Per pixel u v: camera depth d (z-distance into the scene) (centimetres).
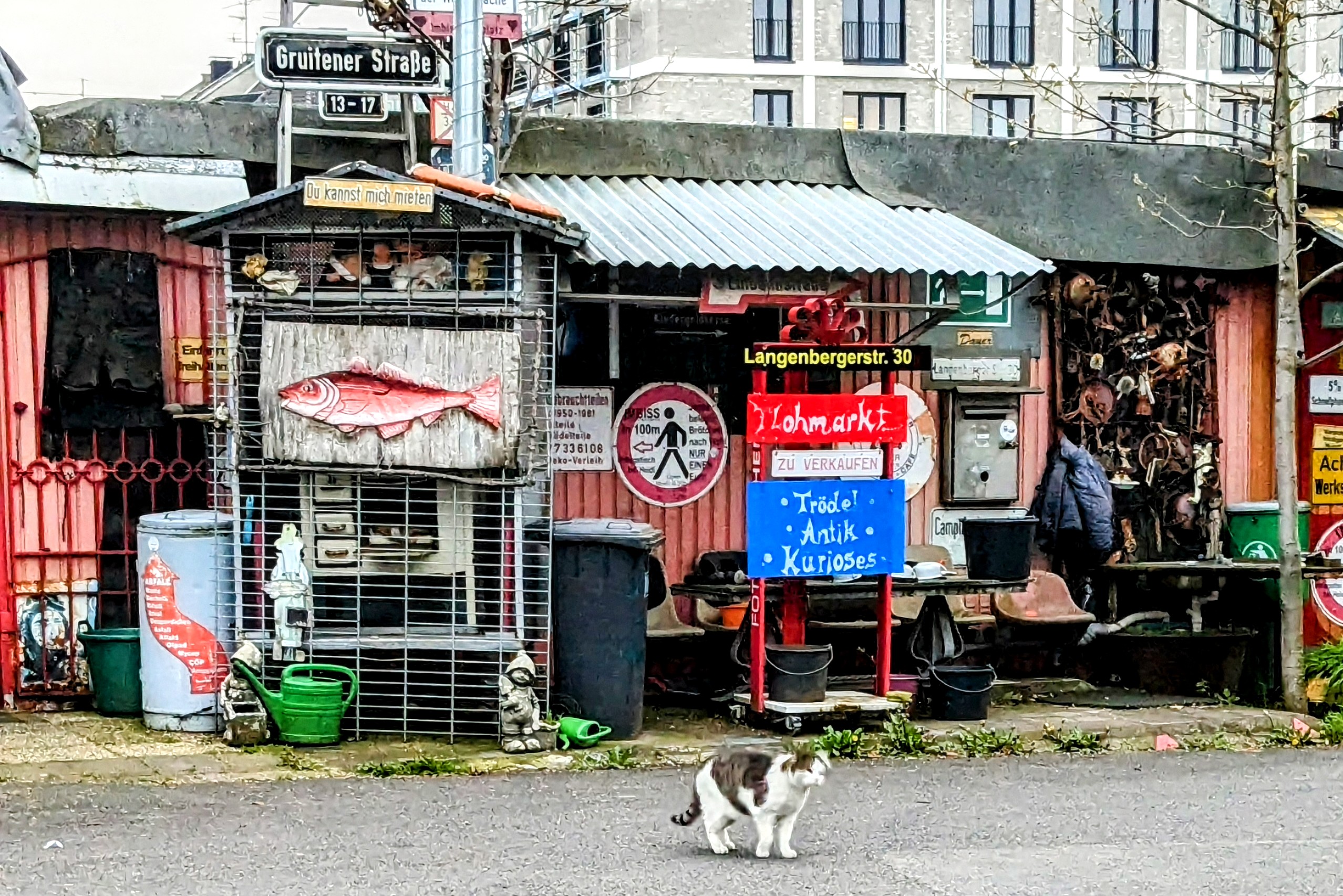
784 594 1066
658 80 3884
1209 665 1229
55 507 1042
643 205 1126
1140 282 1270
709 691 1132
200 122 1078
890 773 952
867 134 1226
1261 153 1437
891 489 1044
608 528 1008
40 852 720
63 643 1046
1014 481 1234
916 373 1206
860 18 4062
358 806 823
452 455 954
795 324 1035
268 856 718
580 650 998
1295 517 1166
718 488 1167
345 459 953
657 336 1148
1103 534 1231
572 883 682
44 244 1035
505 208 940
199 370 1064
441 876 690
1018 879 704
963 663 1210
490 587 988
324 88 1055
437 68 1069
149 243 1056
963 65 4041
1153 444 1276
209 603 981
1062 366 1250
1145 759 1013
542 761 938
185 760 912
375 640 966
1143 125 1346
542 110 2080
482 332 955
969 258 1086
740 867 715
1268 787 930
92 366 1038
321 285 970
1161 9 3925
